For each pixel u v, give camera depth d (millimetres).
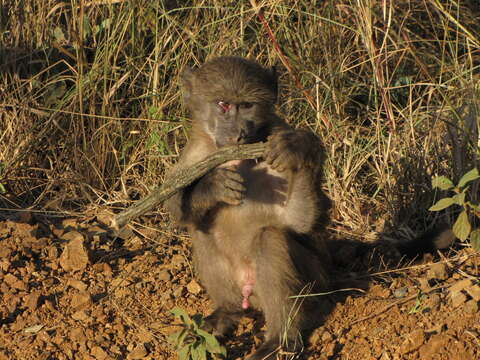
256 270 7621
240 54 11562
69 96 11375
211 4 11898
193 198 7688
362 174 10852
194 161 8289
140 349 7684
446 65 11680
